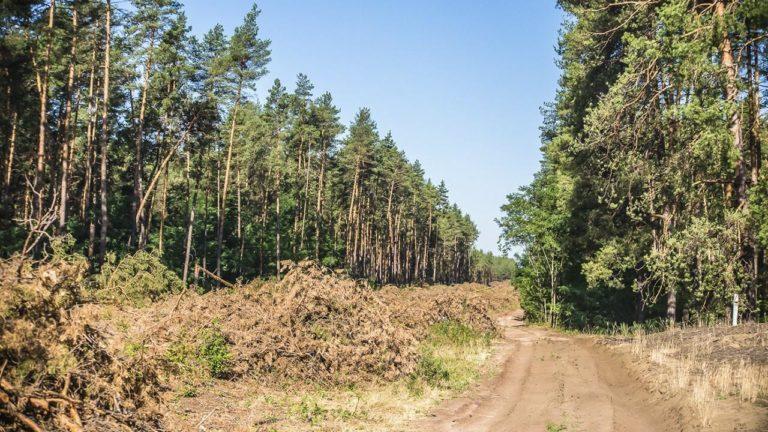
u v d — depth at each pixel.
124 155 49.78
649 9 22.19
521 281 41.78
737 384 10.45
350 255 76.31
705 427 8.45
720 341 15.05
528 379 15.23
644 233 25.55
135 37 37.56
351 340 14.56
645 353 15.27
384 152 79.19
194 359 11.47
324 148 63.59
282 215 63.34
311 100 60.62
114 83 39.34
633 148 21.28
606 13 25.62
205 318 13.03
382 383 14.02
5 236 25.52
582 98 28.34
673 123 20.52
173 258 47.81
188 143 44.75
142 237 39.00
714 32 17.73
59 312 7.25
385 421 10.27
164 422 7.98
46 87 28.08
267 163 60.06
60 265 7.72
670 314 25.02
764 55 19.25
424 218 102.94
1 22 25.39
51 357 6.61
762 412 8.51
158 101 41.66
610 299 33.50
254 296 15.54
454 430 9.81
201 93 42.38
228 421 9.17
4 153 33.41
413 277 103.62
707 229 18.06
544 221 35.84
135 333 9.62
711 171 19.12
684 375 11.23
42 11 28.28
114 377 7.42
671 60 18.88
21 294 6.80
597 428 9.48
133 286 18.47
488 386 14.28
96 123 44.47
